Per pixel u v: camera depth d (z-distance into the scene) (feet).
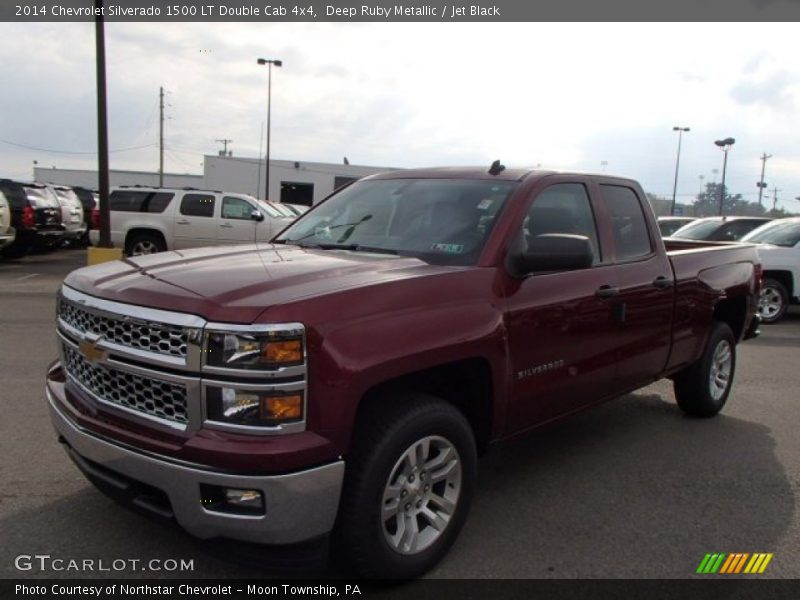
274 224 53.26
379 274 10.52
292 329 8.68
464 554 11.32
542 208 13.21
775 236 39.52
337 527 9.52
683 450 16.63
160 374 9.04
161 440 9.07
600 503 13.46
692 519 12.85
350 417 9.11
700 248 20.88
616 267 14.57
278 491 8.61
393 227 13.34
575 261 11.51
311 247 13.42
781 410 20.48
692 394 18.74
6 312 32.53
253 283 9.59
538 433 17.75
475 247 11.98
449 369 10.94
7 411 17.39
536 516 12.81
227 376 8.62
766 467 15.62
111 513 12.12
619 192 15.64
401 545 10.12
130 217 52.60
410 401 10.23
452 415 10.63
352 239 13.48
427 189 13.93
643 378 15.94
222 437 8.65
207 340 8.70
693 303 17.33
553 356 12.67
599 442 17.12
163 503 9.37
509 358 11.60
